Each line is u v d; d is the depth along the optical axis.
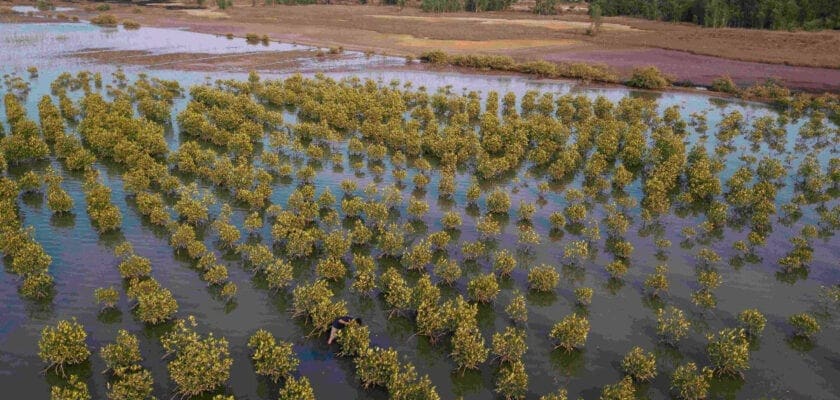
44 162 61.31
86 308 38.28
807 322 36.41
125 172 60.59
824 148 73.44
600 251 48.16
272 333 36.56
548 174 64.69
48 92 87.25
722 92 101.69
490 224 48.25
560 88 103.50
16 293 39.28
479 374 33.84
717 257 44.62
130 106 76.25
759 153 71.38
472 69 116.06
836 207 53.12
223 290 39.03
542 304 40.78
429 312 35.78
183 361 31.50
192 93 86.62
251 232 48.84
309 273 43.66
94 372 32.75
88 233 47.84
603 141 68.06
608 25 181.12
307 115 82.38
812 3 162.12
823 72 112.38
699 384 31.12
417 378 33.34
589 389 33.06
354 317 38.09
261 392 31.83
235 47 132.38
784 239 50.38
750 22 172.88
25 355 33.81
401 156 63.38
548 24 183.00
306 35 152.00
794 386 33.44
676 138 68.00
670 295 42.06
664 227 52.62
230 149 64.75
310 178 58.50
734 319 39.41
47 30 146.12
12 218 46.06
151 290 38.19
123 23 160.75
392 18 192.62
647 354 35.12
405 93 89.06
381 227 49.69
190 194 54.19
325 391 31.89
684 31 161.62
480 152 65.81
